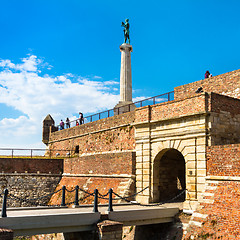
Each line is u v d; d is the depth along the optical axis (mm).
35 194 35438
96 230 16000
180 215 19266
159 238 19094
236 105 21062
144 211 18312
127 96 39438
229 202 15836
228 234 14805
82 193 30156
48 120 52469
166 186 23688
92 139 36750
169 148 21625
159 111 22594
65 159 37156
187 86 27250
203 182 18703
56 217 15344
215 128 19344
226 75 24391
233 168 16734
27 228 14562
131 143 29672
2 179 34938
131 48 40844
